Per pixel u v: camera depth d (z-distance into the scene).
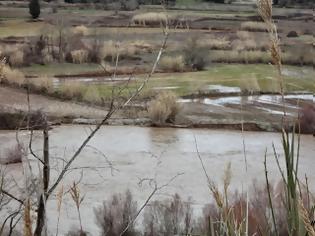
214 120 29.12
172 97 29.48
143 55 42.94
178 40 52.00
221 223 1.91
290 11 66.69
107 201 14.74
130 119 28.59
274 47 1.81
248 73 42.97
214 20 69.56
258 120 29.22
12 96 31.39
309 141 23.81
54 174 16.22
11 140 23.06
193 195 16.55
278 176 18.25
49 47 46.78
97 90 32.59
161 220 12.27
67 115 28.30
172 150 23.19
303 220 1.56
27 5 79.94
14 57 42.75
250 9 82.81
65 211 13.79
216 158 21.86
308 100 33.38
